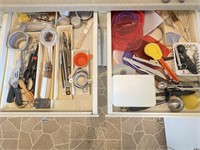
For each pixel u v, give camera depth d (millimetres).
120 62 851
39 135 1357
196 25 860
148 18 903
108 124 1371
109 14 843
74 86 818
